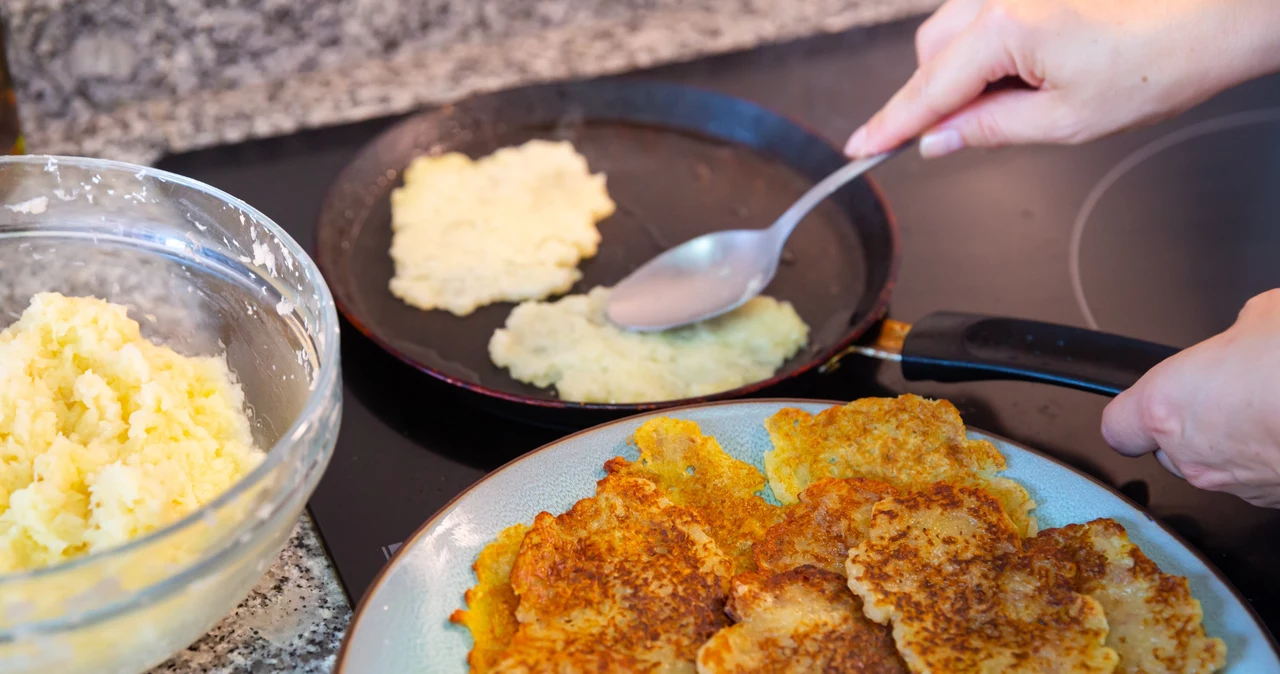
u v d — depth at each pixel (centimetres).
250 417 49
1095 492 48
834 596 45
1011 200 67
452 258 62
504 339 58
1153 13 56
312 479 43
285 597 48
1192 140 70
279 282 48
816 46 78
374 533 50
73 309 47
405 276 61
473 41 77
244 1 70
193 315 51
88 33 68
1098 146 70
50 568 38
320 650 46
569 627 44
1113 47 56
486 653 44
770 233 62
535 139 70
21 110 68
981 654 42
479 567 45
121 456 45
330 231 63
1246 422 46
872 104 74
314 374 47
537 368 57
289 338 49
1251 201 67
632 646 43
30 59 67
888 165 69
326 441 44
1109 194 67
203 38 71
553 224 64
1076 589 45
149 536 40
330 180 67
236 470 46
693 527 46
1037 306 61
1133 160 69
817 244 64
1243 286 62
